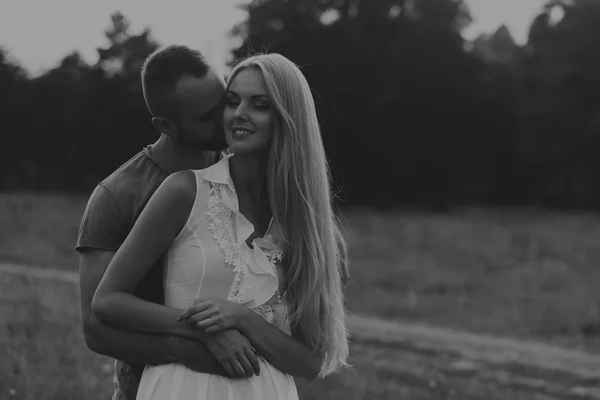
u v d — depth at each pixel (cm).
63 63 4594
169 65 270
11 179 4484
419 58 4322
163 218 254
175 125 275
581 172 4359
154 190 282
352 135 4291
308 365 274
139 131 4412
